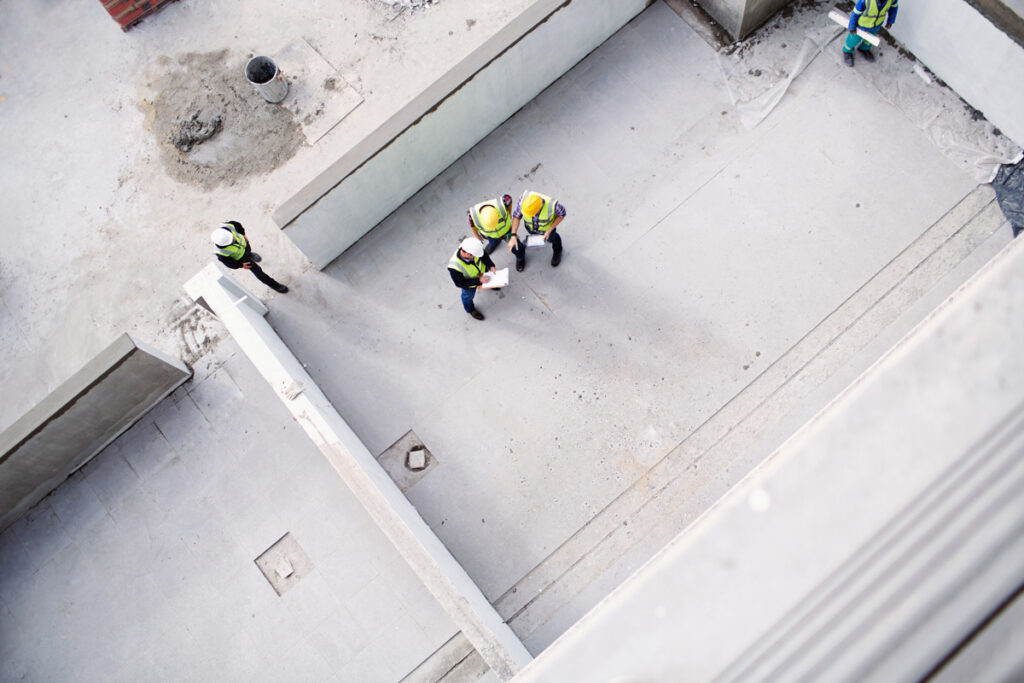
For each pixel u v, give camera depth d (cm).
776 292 820
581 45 888
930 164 830
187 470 841
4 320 934
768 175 852
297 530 816
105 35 1014
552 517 789
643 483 787
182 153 966
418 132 803
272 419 849
